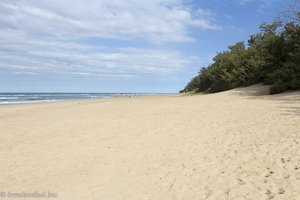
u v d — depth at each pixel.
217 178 6.62
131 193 6.45
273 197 5.36
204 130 11.27
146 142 10.30
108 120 15.43
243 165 7.08
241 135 9.77
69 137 11.64
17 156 9.20
